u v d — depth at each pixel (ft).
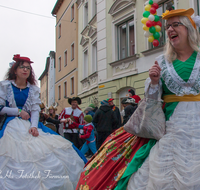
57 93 78.95
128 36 34.12
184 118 5.35
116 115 21.62
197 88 5.52
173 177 4.94
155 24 9.20
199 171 4.75
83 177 6.66
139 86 30.45
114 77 35.40
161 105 5.70
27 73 10.06
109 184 5.85
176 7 25.18
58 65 78.43
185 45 5.98
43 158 8.66
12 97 9.80
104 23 39.04
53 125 19.52
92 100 45.11
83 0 54.80
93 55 47.19
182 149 5.05
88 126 19.04
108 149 6.57
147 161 5.46
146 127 5.61
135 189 5.26
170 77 5.74
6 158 8.20
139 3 31.09
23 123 9.54
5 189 7.71
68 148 10.08
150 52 28.60
